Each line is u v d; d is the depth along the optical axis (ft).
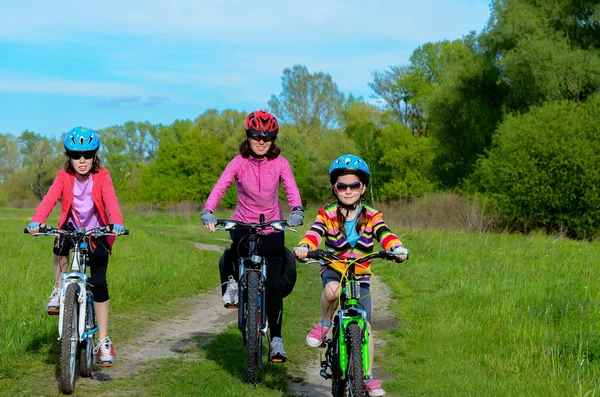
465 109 127.65
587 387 17.21
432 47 206.08
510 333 22.85
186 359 20.45
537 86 108.68
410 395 16.72
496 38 117.70
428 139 178.29
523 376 18.30
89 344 17.19
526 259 44.86
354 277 14.71
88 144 17.02
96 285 17.43
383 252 14.34
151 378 17.98
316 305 31.50
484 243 55.62
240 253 18.22
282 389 17.39
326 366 15.55
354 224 15.31
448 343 22.35
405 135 182.70
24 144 350.43
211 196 17.67
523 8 112.68
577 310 25.40
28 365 18.74
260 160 18.07
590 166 76.89
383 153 188.65
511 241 60.54
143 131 362.12
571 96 105.91
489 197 90.22
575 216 79.51
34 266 39.50
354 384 13.12
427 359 20.36
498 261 43.11
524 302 27.99
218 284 38.91
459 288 32.63
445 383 17.74
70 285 16.01
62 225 17.71
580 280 33.91
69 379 15.80
